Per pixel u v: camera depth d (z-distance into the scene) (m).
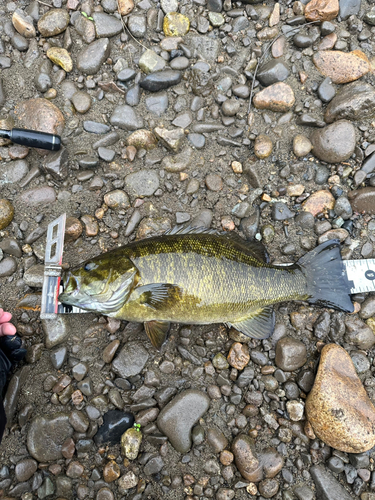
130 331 0.52
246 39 0.56
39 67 0.54
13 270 0.52
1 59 0.54
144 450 0.49
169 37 0.55
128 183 0.54
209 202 0.55
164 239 0.47
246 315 0.50
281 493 0.49
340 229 0.54
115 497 0.48
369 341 0.53
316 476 0.49
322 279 0.51
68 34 0.55
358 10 0.57
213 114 0.56
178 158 0.55
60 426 0.49
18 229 0.52
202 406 0.50
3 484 0.47
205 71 0.56
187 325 0.52
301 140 0.55
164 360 0.52
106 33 0.55
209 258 0.47
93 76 0.55
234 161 0.55
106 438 0.49
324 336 0.53
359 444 0.48
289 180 0.55
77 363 0.51
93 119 0.55
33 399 0.50
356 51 0.56
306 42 0.56
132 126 0.55
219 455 0.49
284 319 0.54
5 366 0.48
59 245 0.49
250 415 0.51
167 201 0.55
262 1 0.57
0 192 0.53
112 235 0.54
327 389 0.49
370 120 0.55
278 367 0.52
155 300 0.46
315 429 0.49
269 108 0.56
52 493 0.48
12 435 0.49
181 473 0.49
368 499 0.48
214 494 0.48
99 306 0.47
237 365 0.51
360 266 0.54
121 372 0.51
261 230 0.55
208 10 0.56
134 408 0.50
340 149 0.54
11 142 0.53
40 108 0.53
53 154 0.53
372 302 0.53
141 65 0.55
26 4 0.55
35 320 0.52
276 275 0.49
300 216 0.55
